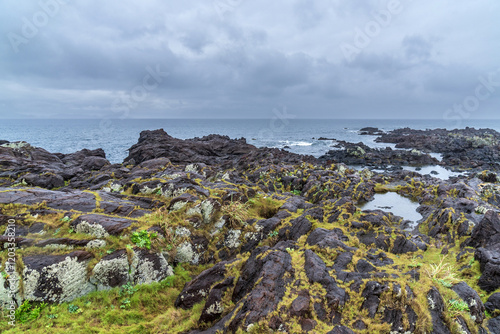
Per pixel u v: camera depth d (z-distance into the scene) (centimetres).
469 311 664
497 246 1048
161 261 916
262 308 589
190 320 697
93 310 734
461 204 1552
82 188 1711
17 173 1767
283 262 738
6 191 1002
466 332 587
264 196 1498
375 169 4247
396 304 604
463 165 4259
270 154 3656
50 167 2156
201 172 2152
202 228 1118
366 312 601
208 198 1167
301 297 609
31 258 741
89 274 794
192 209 1122
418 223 1641
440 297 632
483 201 1681
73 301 753
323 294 629
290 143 7875
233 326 578
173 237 992
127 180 1627
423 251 1173
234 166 3512
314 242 1015
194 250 1023
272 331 544
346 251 852
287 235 1152
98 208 1031
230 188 1409
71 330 658
